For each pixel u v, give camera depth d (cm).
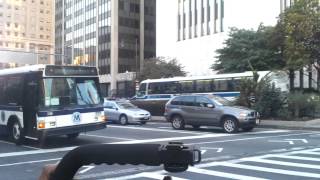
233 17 5875
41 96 1648
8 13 12238
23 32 12506
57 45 12362
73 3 11450
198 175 1100
